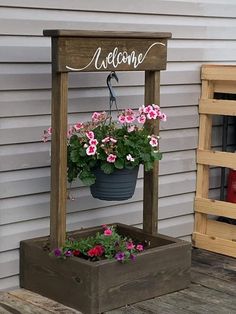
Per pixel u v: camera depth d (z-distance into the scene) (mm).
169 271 3156
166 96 3721
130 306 3004
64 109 2949
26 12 3107
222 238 3818
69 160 3086
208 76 3807
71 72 3131
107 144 3037
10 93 3104
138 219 3691
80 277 2916
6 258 3189
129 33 3078
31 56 3145
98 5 3354
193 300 3094
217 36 3930
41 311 2941
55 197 3012
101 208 3520
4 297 3113
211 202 3842
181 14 3727
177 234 3883
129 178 3131
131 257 2980
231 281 3348
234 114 3691
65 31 2855
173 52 3721
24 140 3174
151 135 3213
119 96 3520
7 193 3146
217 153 3803
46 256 3064
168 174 3793
